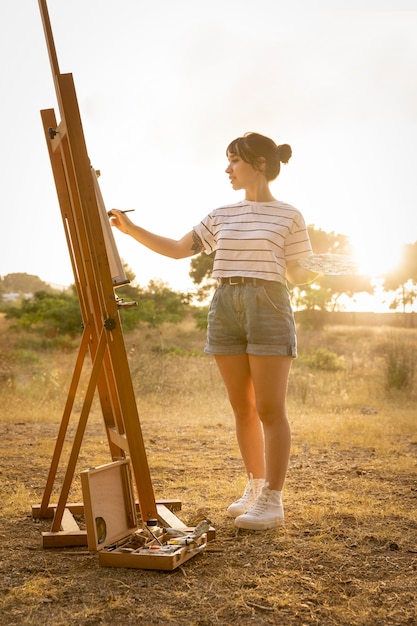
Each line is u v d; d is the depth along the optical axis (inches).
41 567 115.4
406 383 395.9
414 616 95.3
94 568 115.2
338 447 233.8
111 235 126.6
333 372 500.1
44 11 124.6
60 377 416.2
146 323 1021.8
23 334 944.3
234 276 139.6
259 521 136.3
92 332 144.6
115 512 127.6
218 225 145.8
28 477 189.9
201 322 943.0
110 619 94.2
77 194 130.6
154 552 115.9
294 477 187.2
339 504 156.5
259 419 150.6
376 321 1477.6
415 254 1117.7
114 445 150.1
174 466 204.1
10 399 351.9
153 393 382.0
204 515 143.8
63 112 123.0
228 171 148.1
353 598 101.0
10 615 95.5
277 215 141.3
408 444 240.1
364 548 124.3
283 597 101.6
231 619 94.5
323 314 1096.8
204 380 414.0
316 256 132.7
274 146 145.1
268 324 137.0
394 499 161.5
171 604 99.5
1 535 135.7
